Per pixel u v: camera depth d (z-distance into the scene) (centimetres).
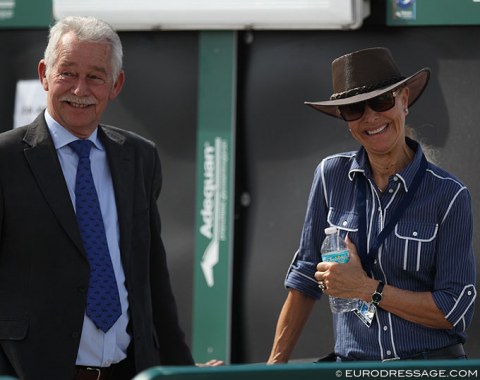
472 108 1533
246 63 1664
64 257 1142
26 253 1138
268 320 1648
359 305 1127
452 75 1544
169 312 1293
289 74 1641
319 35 1620
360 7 1542
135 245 1210
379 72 1121
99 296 1159
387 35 1578
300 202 1633
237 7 1600
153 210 1263
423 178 1118
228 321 1656
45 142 1166
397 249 1105
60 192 1151
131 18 1655
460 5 1529
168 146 1694
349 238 1136
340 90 1140
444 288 1095
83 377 1155
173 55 1694
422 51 1560
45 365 1126
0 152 1151
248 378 770
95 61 1160
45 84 1212
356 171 1145
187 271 1680
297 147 1636
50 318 1136
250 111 1664
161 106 1700
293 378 782
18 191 1139
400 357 1111
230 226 1658
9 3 1758
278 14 1584
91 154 1207
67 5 1680
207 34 1670
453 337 1127
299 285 1191
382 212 1121
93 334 1156
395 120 1109
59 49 1163
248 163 1666
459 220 1100
